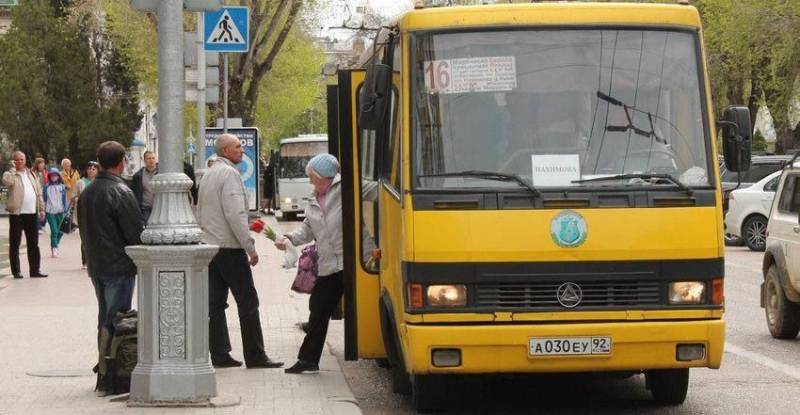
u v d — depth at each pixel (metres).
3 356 15.59
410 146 11.07
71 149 68.81
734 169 11.47
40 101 67.12
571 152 11.08
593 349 10.80
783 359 15.72
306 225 14.64
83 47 68.81
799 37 52.34
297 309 21.20
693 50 11.46
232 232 14.40
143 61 64.88
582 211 10.89
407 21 11.35
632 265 10.89
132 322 12.55
